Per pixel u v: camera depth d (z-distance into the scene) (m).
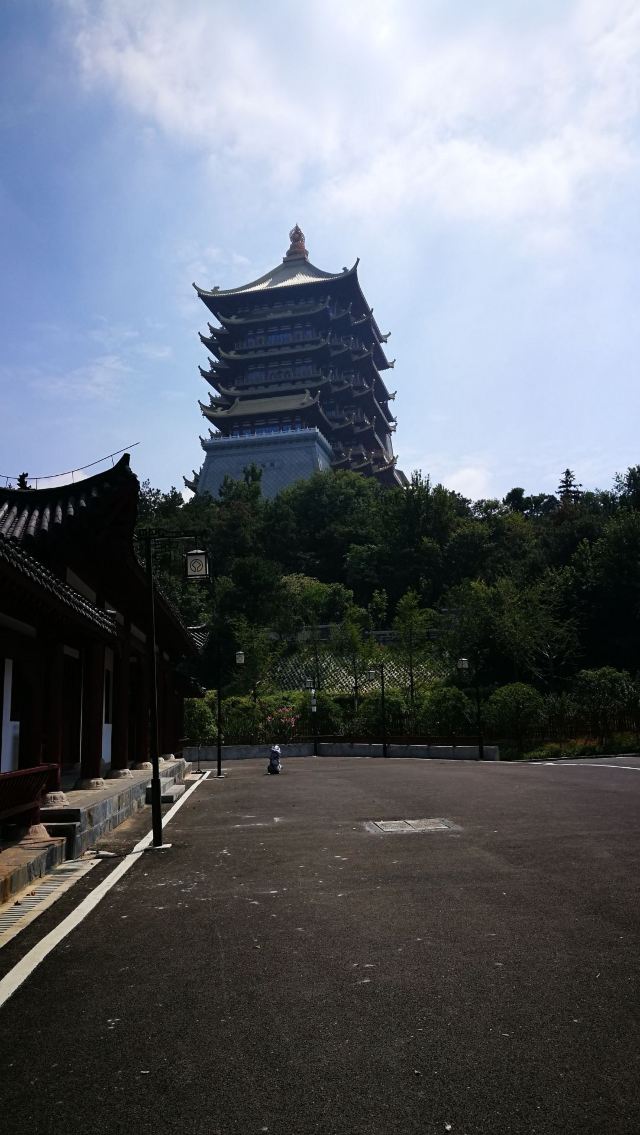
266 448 114.56
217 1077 4.48
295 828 14.21
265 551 92.25
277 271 126.75
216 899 8.80
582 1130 3.83
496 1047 4.74
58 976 6.30
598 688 51.56
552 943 6.69
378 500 101.50
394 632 71.00
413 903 8.23
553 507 120.94
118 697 20.31
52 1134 3.92
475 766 30.19
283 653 71.50
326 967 6.29
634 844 11.09
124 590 18.66
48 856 10.73
